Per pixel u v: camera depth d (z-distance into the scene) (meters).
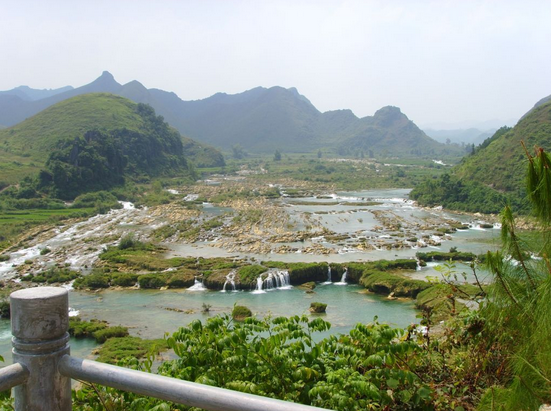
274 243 57.69
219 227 69.94
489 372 6.21
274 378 5.44
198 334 5.87
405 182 135.12
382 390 5.41
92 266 49.25
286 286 42.53
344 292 40.06
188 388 2.79
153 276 43.47
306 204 93.88
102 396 5.21
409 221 71.56
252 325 5.84
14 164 113.00
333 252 51.66
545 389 4.61
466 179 90.88
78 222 76.25
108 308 36.66
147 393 2.89
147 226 72.12
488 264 5.36
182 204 94.00
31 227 70.44
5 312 35.03
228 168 192.50
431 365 6.76
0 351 27.95
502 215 5.22
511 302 5.25
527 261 5.14
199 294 40.50
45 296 3.11
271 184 135.88
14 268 48.75
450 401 5.80
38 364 3.13
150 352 6.39
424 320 7.39
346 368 5.44
